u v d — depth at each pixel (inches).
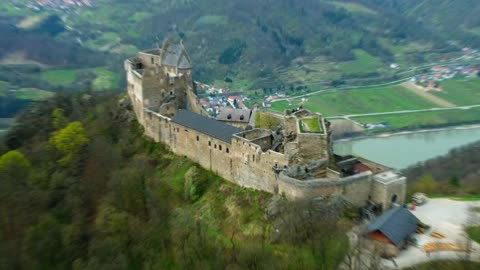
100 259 4094.5
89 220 4798.2
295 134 5177.2
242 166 5290.4
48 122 7731.3
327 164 4877.0
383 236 3946.9
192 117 6082.7
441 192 5246.1
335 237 4008.4
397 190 4598.9
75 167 5880.9
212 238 4542.3
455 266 3690.9
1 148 7263.8
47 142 6786.4
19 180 5492.1
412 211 4608.8
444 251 3895.2
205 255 4062.5
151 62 7268.7
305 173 4763.8
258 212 4847.4
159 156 6254.9
